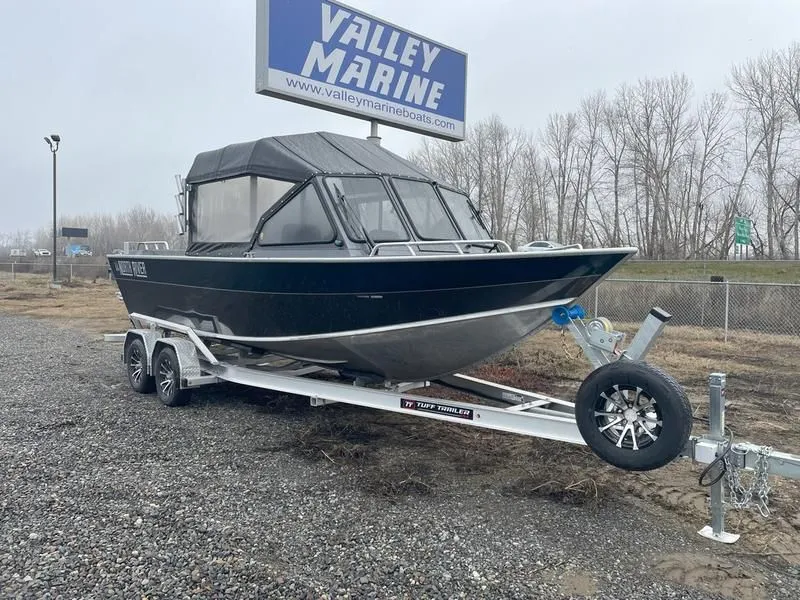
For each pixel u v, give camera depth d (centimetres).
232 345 619
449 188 576
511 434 528
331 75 799
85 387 718
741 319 1240
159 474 430
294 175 513
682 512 370
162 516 359
